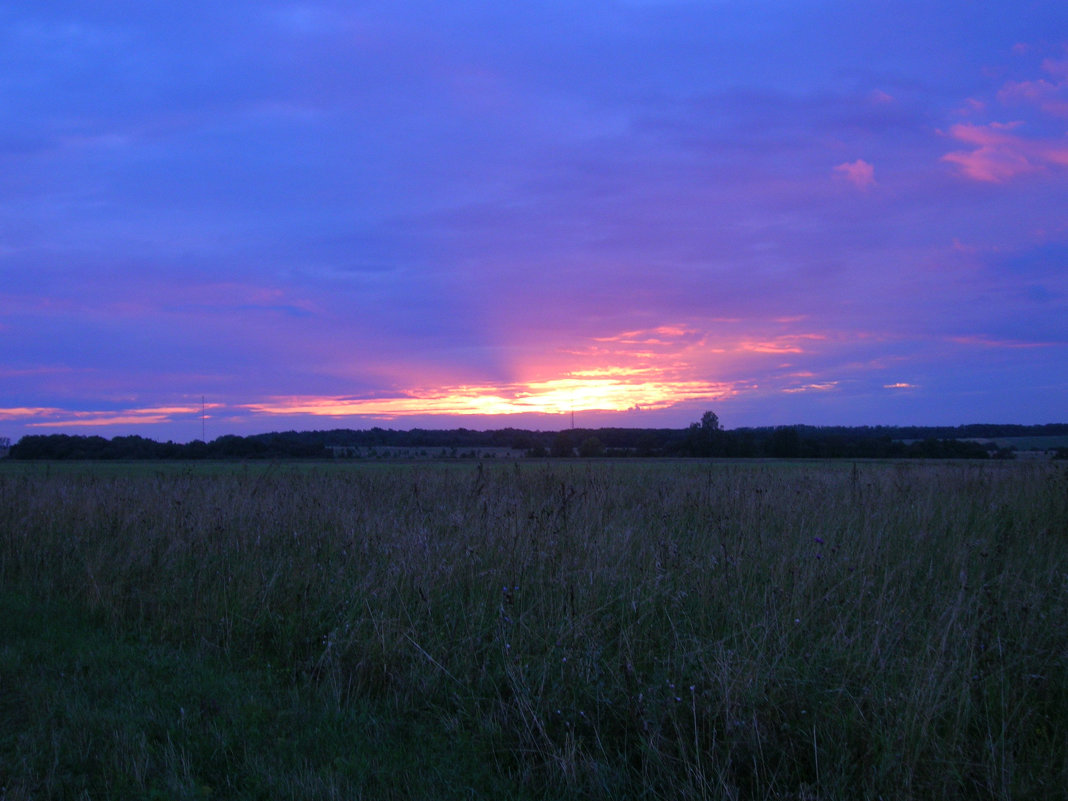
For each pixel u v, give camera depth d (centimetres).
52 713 436
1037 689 392
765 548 675
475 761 384
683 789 330
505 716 415
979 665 408
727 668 389
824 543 644
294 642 566
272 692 482
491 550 656
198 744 400
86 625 636
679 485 1293
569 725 397
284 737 413
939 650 391
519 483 1373
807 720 368
